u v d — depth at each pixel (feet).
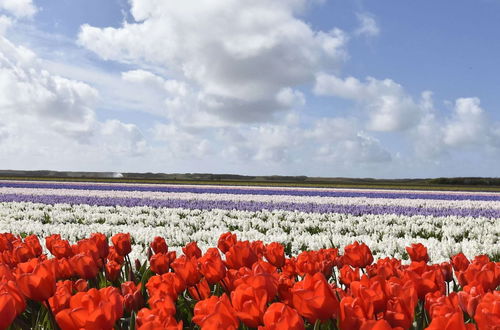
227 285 10.12
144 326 6.11
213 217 49.49
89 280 12.32
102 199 71.26
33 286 8.25
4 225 41.52
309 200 78.13
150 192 92.38
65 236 36.22
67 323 6.47
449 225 47.62
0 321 6.90
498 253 29.78
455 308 7.64
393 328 6.82
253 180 182.70
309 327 9.10
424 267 10.78
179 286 9.71
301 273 11.60
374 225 43.93
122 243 13.97
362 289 7.52
